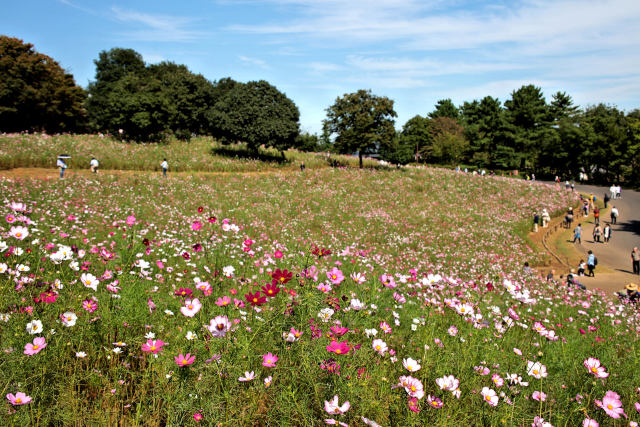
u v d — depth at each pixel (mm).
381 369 3219
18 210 3879
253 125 42281
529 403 3191
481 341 3822
